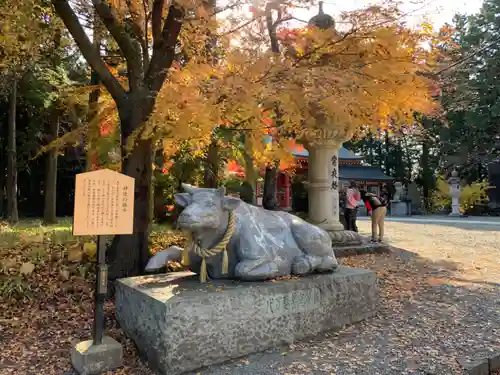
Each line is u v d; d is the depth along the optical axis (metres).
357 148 41.62
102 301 3.40
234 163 11.52
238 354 3.43
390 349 3.63
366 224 18.05
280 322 3.68
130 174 5.25
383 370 3.21
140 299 3.46
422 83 5.21
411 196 32.00
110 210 3.37
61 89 10.62
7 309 4.71
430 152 36.06
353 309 4.29
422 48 5.42
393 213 28.81
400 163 38.75
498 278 6.42
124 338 3.79
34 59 8.44
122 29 5.21
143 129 5.02
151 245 6.93
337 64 5.40
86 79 14.71
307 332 3.87
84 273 5.50
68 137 6.59
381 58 5.13
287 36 5.98
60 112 13.81
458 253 8.95
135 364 3.38
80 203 3.25
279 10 6.07
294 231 4.25
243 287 3.59
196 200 3.66
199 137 5.41
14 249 6.76
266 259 3.87
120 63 7.85
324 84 4.58
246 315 3.48
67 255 6.11
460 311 4.71
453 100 8.66
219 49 5.98
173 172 10.76
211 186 9.91
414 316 4.54
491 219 21.52
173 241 7.51
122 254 5.22
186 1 4.60
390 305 4.97
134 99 5.19
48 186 14.25
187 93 4.27
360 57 5.37
